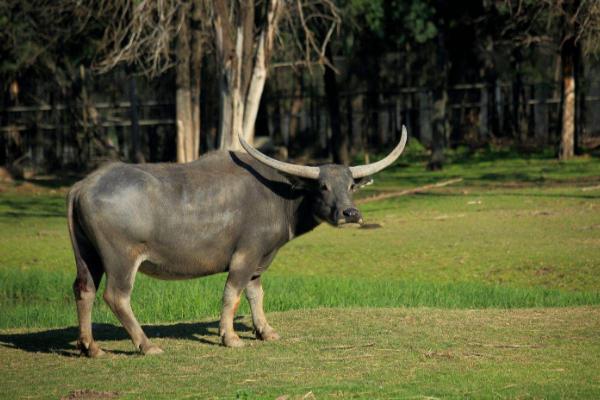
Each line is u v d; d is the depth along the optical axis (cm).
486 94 9831
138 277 3734
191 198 2142
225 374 1934
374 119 10181
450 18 8412
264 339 2267
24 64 8288
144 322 2870
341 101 10112
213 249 2175
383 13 8044
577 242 4362
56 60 8494
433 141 8500
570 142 8456
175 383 1872
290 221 2255
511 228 4944
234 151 2264
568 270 3756
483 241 4559
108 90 9875
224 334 2209
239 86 5388
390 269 4053
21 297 3581
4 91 9519
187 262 2166
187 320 2802
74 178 9156
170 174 2161
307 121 10231
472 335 2259
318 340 2239
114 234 2077
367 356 2061
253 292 2294
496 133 9906
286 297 3192
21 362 2103
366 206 6266
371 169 2261
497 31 8831
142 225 2091
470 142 9919
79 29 7356
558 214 5344
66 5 7369
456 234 4859
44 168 9806
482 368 1931
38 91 9844
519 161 8638
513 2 8138
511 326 2367
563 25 7750
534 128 9869
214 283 3553
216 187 2172
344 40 8412
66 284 3759
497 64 9569
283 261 4350
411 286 3456
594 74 9762
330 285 3475
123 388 1844
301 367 1978
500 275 3781
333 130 9000
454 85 9725
